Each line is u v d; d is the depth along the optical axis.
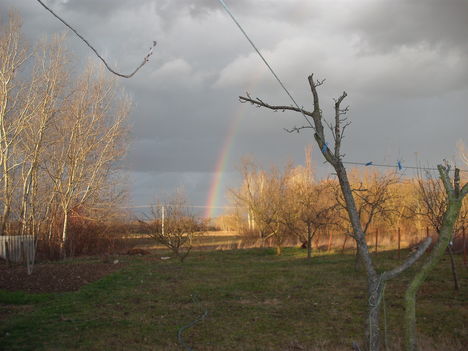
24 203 30.58
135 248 36.06
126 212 35.19
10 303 12.71
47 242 30.03
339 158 6.67
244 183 38.38
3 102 30.03
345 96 6.78
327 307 12.59
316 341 9.33
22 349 8.48
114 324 10.56
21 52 30.23
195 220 28.59
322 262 23.80
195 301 13.53
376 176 27.11
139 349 8.73
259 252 31.33
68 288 15.38
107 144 33.50
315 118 6.81
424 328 10.32
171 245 28.02
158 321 11.02
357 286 15.80
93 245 33.03
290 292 14.94
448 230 5.89
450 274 17.83
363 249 6.42
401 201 27.94
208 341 9.43
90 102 32.56
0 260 26.48
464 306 12.41
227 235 50.78
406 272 18.44
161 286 16.20
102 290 15.16
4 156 30.16
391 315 11.52
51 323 10.50
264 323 10.91
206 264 24.08
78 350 8.55
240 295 14.50
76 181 32.03
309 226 26.14
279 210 33.50
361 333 9.92
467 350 8.52
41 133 30.50
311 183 34.47
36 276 18.05
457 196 5.91
